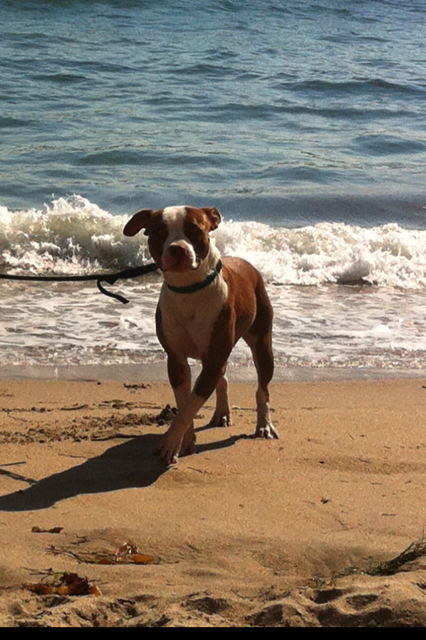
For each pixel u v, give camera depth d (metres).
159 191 15.42
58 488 5.04
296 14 36.31
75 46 27.84
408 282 11.61
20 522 4.51
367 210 15.15
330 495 4.98
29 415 6.46
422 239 12.85
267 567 4.05
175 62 26.67
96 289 10.63
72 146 18.00
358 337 9.10
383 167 18.03
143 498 4.92
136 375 7.72
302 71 26.66
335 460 5.60
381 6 39.50
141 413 6.58
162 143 18.56
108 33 30.06
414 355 8.55
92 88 23.23
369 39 33.12
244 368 8.09
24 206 14.30
